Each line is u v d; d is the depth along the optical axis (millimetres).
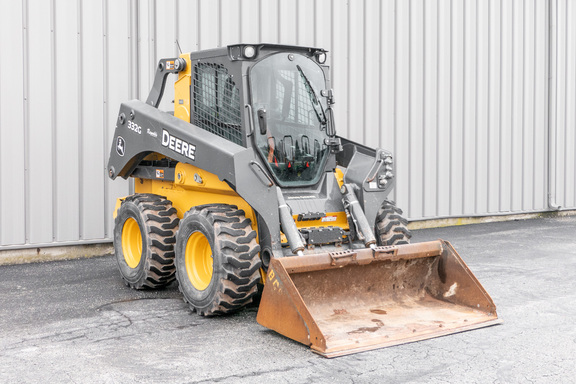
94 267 7699
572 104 13781
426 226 11594
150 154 6797
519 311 5602
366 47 10664
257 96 5672
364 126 10711
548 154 13406
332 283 5121
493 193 12461
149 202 6453
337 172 6207
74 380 3977
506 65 12562
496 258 8352
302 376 4035
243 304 5297
